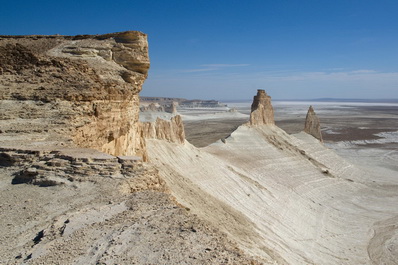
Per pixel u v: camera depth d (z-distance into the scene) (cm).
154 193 1382
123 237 1008
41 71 2744
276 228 3572
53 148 1830
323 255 3127
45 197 1378
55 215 1225
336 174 6347
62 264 895
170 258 889
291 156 6391
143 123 4534
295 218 4128
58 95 2384
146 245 959
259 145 6359
